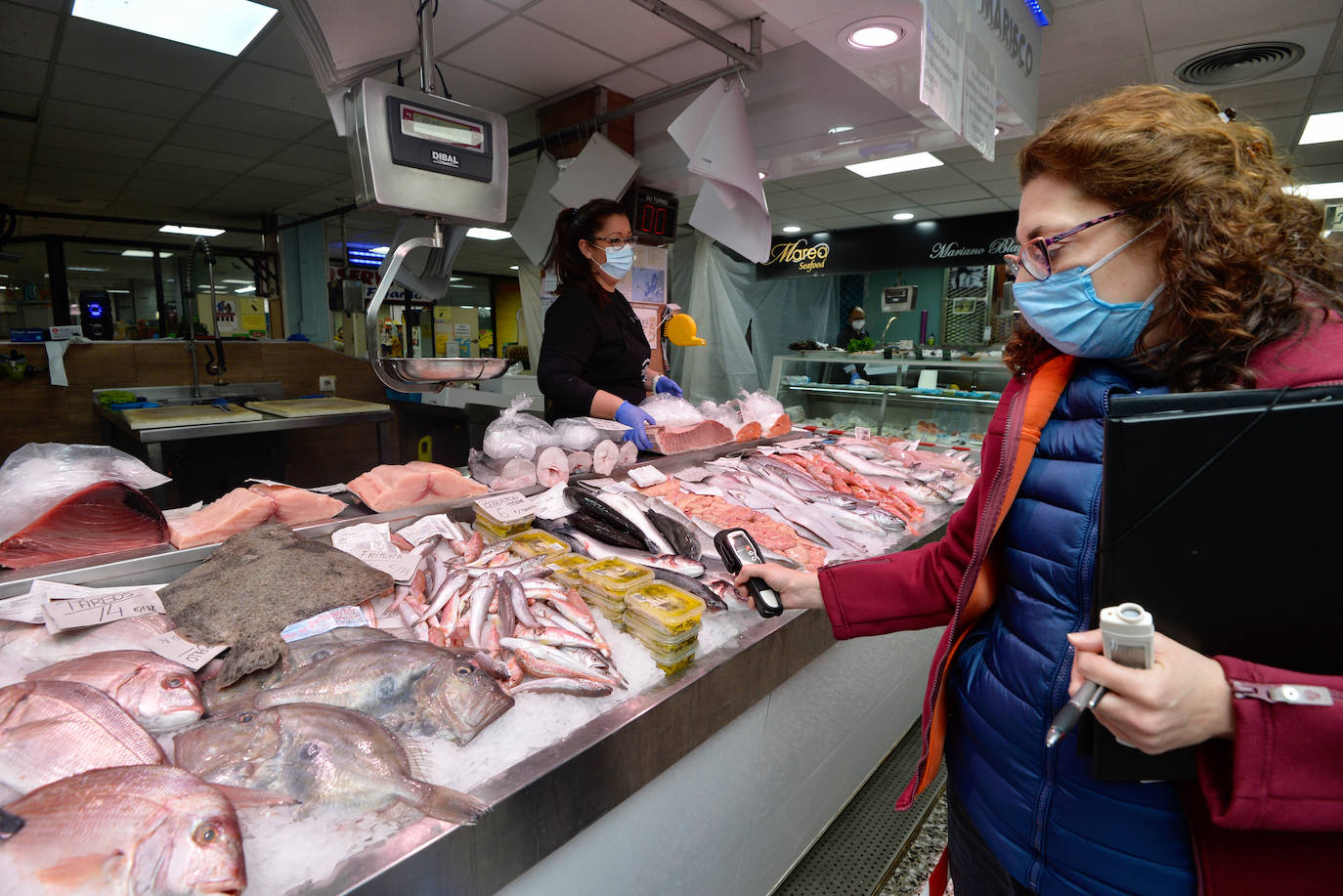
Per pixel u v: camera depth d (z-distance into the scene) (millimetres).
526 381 6227
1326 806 574
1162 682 583
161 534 1441
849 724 1887
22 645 1064
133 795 689
